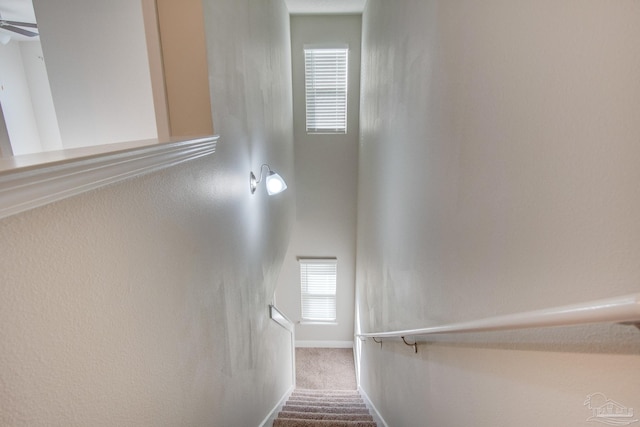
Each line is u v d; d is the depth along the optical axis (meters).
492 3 0.83
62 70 1.61
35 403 0.54
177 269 1.05
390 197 2.22
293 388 4.26
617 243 0.49
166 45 1.30
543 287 0.66
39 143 4.13
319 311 5.33
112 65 1.60
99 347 0.69
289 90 4.11
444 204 1.19
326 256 5.04
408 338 1.69
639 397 0.45
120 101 1.64
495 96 0.82
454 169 1.10
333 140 4.58
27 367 0.53
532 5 0.67
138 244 0.83
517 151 0.73
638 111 0.44
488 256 0.87
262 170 2.42
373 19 3.02
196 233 1.21
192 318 1.17
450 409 1.15
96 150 0.68
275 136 3.11
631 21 0.45
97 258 0.68
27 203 0.50
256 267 2.28
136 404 0.82
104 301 0.70
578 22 0.54
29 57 3.92
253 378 2.14
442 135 1.21
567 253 0.59
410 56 1.65
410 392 1.69
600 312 0.42
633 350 0.46
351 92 4.38
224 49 1.56
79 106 1.65
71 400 0.62
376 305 2.86
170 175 1.00
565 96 0.58
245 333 1.94
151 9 1.26
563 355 0.59
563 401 0.59
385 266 2.43
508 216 0.77
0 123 0.97
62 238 0.59
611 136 0.49
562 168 0.59
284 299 5.26
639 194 0.45
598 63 0.51
